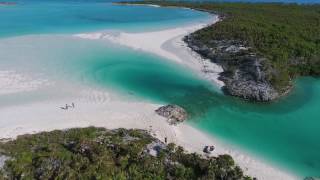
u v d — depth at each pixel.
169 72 48.06
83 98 39.12
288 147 31.48
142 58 53.62
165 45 60.81
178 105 38.44
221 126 34.56
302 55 51.84
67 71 47.19
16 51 55.78
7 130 31.61
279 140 32.53
